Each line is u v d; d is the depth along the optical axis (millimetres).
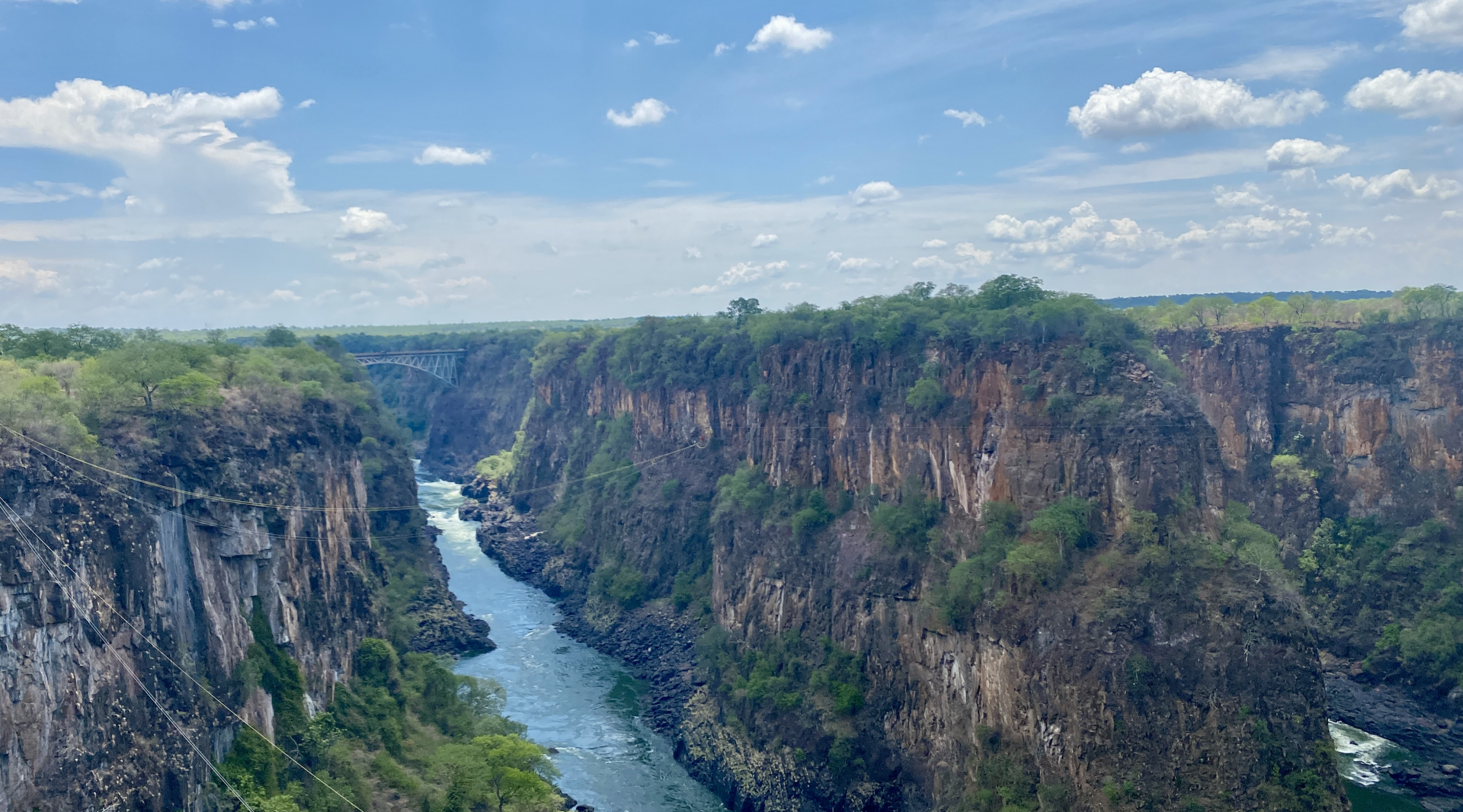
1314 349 171125
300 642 97938
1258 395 173625
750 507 146500
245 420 100438
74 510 69625
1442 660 133250
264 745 83625
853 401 134750
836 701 112562
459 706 114812
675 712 130250
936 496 119062
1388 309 184250
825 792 105625
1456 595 140750
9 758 59469
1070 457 102875
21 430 69875
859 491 132500
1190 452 99625
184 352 110938
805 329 151250
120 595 72000
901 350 129125
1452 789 113375
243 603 90125
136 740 69375
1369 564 151625
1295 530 161875
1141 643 89625
